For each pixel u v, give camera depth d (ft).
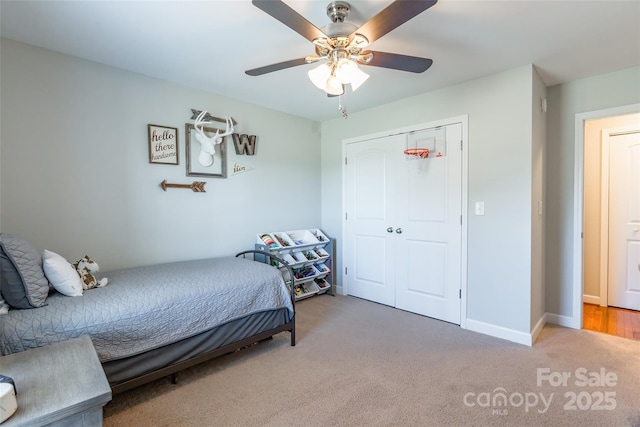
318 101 11.21
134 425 5.48
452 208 9.87
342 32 5.44
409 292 11.08
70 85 7.70
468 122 9.43
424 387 6.55
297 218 13.15
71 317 5.29
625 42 7.10
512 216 8.66
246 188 11.37
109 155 8.32
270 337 8.98
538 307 9.27
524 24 6.35
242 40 7.00
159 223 9.26
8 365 4.15
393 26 4.94
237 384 6.73
